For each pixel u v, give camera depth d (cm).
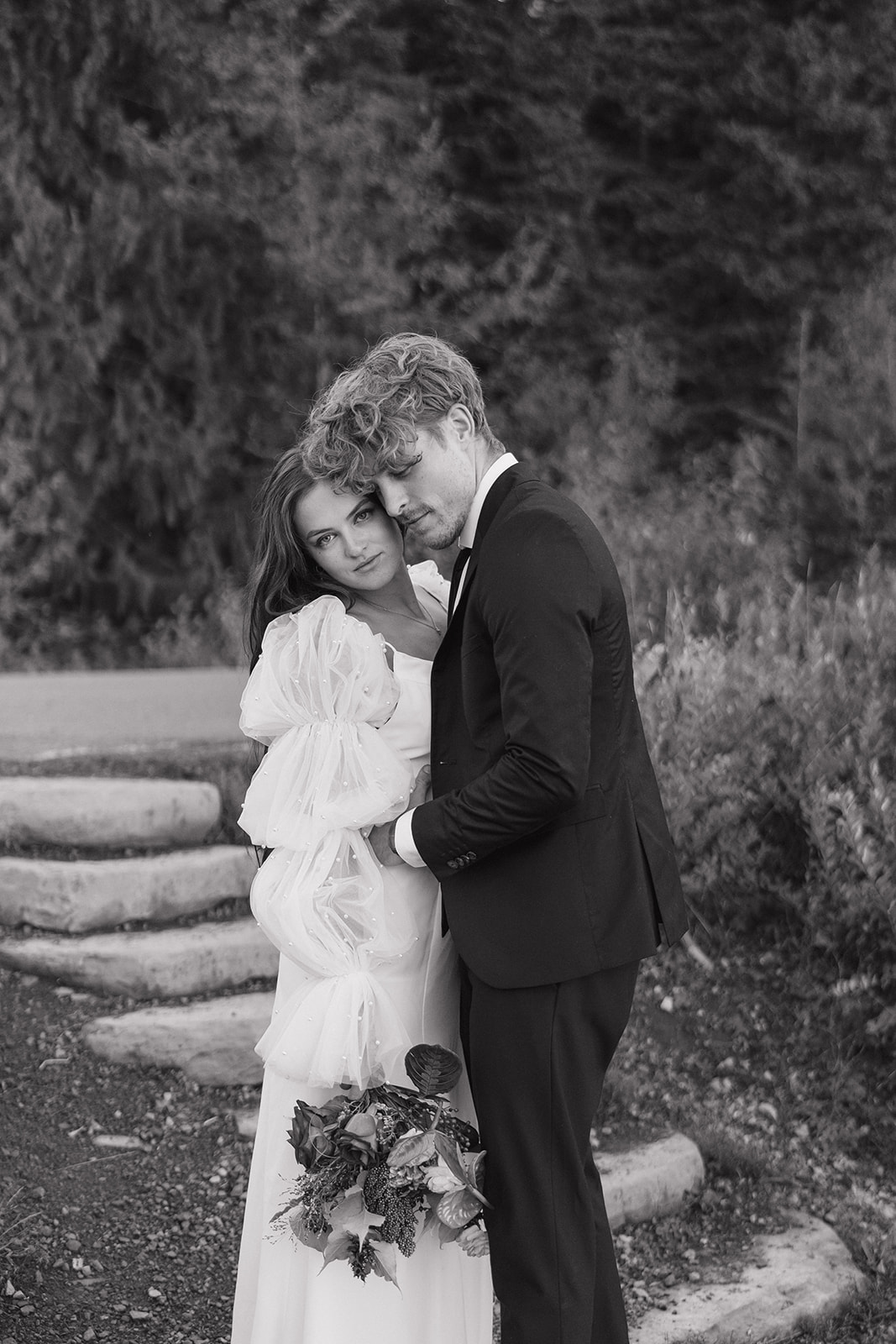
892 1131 364
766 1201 331
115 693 682
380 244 1141
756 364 1279
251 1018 339
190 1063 333
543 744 203
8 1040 335
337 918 221
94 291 1107
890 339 977
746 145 1255
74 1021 346
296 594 238
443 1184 210
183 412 1188
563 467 1041
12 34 1066
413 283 1204
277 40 1109
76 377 1092
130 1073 331
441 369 221
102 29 1080
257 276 1166
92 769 461
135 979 355
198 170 1089
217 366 1184
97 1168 300
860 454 954
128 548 1185
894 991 393
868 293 1035
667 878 230
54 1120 312
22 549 1116
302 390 1170
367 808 219
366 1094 219
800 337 1169
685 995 405
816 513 975
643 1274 298
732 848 424
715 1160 341
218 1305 267
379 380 218
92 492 1137
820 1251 312
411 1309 229
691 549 729
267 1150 234
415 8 1275
